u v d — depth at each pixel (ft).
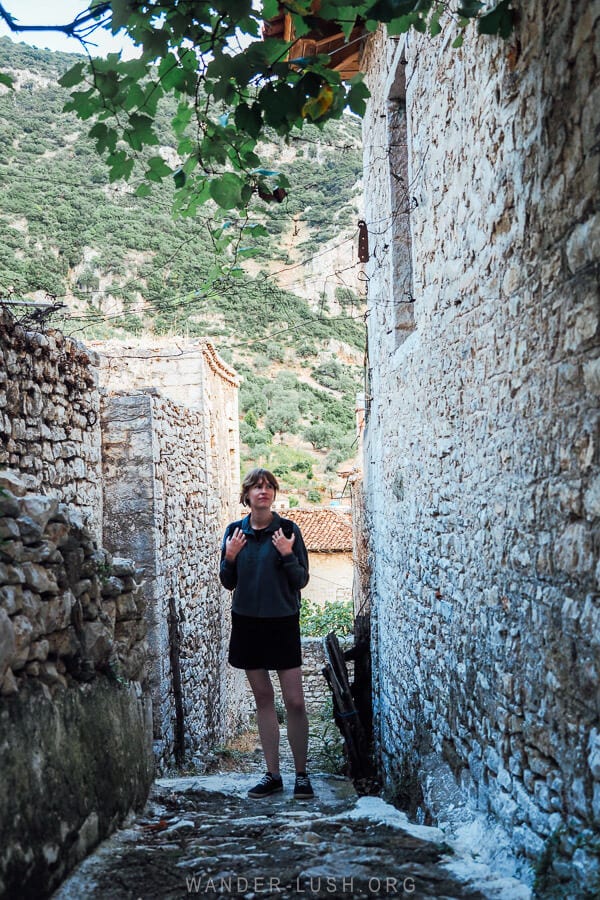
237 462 58.03
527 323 10.64
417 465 19.16
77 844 9.59
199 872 9.34
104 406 27.35
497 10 10.48
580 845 8.40
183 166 13.24
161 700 26.68
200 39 10.78
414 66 18.48
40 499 10.53
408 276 22.13
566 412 9.27
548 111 9.66
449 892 8.68
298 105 10.91
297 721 14.90
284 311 103.24
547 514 9.91
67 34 10.27
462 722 14.44
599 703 8.31
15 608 8.80
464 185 13.92
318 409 136.56
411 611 20.30
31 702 8.75
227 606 47.70
